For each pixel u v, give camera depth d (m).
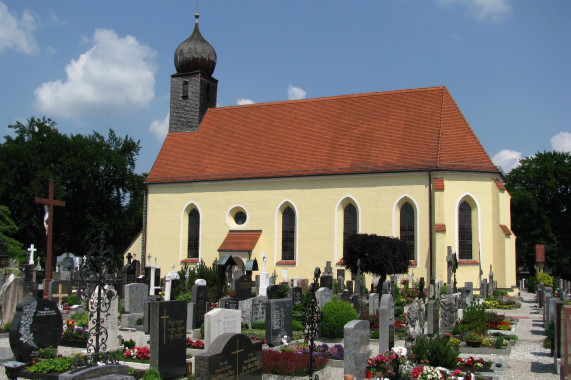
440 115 46.75
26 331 17.91
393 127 47.59
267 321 21.72
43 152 65.00
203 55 57.25
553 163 71.50
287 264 47.47
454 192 43.62
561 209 72.00
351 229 45.97
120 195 69.06
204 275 39.19
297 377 16.41
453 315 25.47
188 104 56.69
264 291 35.62
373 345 22.89
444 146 44.62
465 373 16.92
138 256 55.03
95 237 65.56
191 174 52.34
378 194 44.97
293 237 48.00
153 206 53.59
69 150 65.62
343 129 49.50
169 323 16.48
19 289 25.22
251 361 14.52
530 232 71.12
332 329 23.14
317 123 51.16
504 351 21.39
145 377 15.30
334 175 46.31
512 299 40.38
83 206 65.75
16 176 60.88
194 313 24.88
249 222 49.34
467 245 43.81
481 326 24.80
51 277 42.44
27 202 59.94
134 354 19.00
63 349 20.94
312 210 47.09
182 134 56.28
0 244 39.12
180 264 51.66
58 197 60.56
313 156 48.56
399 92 50.12
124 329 26.61
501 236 43.81
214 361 13.01
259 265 48.06
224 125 55.31
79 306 29.94
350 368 16.34
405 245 36.69
